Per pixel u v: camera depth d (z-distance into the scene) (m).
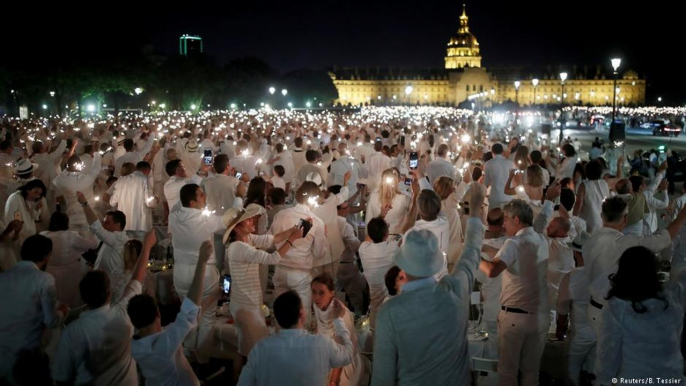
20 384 6.02
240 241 6.88
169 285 9.35
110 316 5.56
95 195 12.34
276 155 15.44
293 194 14.64
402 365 4.34
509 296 6.04
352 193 13.05
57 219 8.45
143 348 5.00
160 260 10.64
